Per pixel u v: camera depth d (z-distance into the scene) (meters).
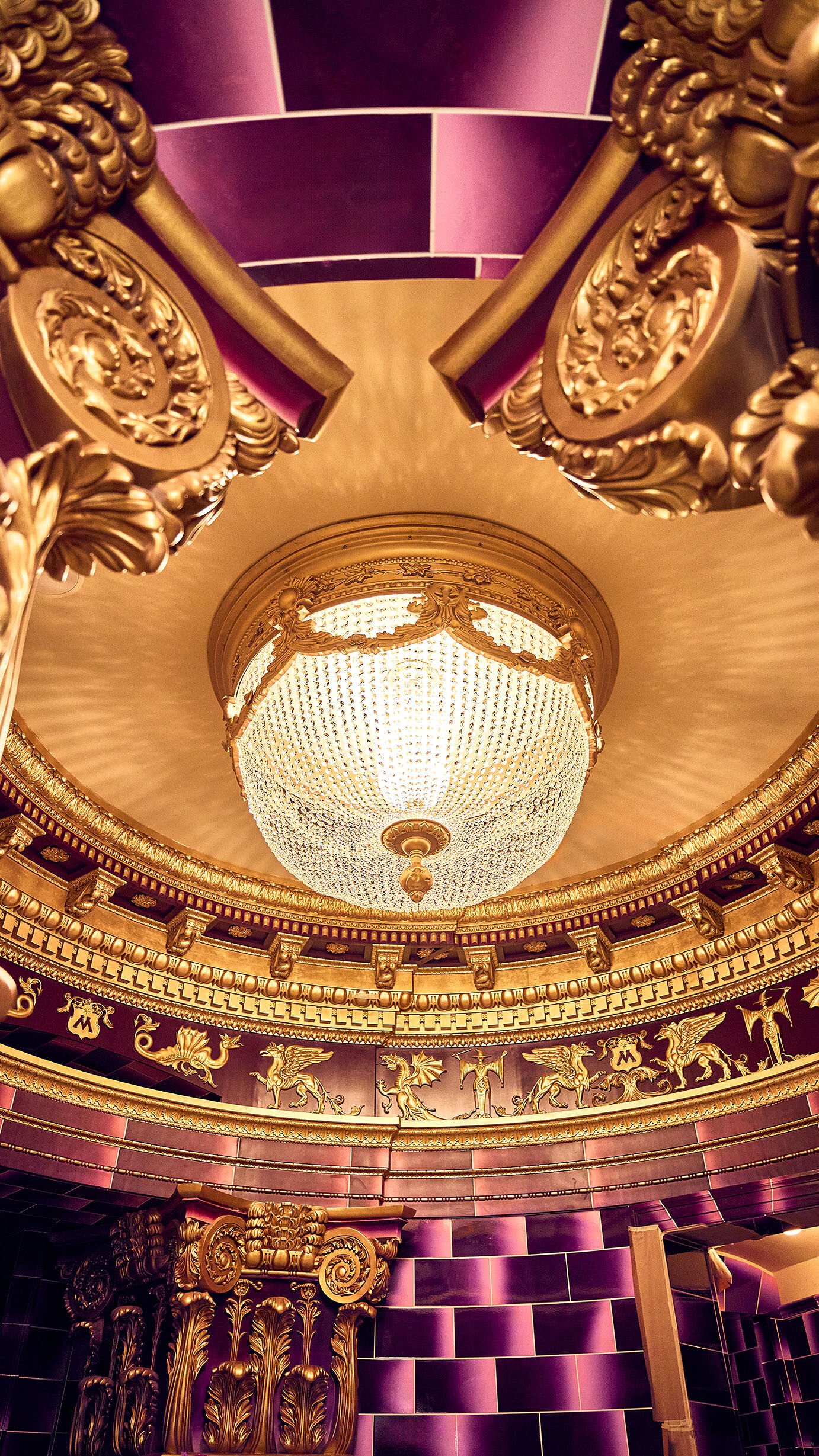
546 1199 4.14
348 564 3.17
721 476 1.31
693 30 1.28
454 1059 4.62
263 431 1.66
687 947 4.43
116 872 4.10
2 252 1.31
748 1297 4.01
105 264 1.45
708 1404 3.66
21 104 1.33
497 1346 3.87
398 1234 4.02
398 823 2.96
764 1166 3.79
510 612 3.15
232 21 1.41
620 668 3.65
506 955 4.73
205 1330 3.61
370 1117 4.36
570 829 4.36
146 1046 4.16
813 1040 3.90
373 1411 3.77
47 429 1.33
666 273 1.40
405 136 1.59
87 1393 3.84
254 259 1.80
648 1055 4.36
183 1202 3.68
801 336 1.29
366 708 2.90
